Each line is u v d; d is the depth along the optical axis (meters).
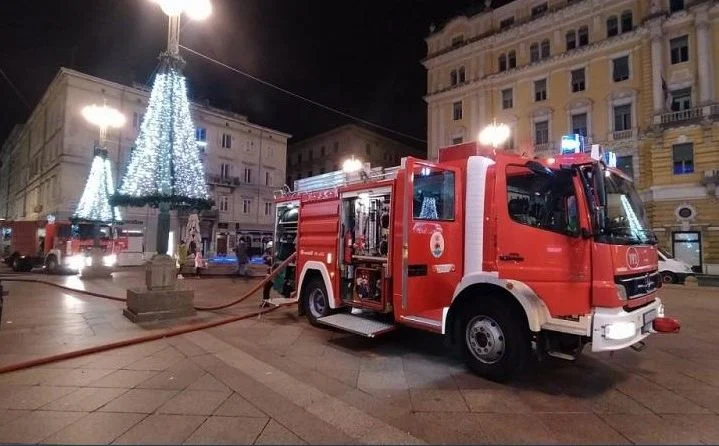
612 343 4.39
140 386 4.58
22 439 3.38
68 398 4.24
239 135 42.34
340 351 6.16
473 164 5.68
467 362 5.20
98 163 17.31
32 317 8.16
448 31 36.31
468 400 4.32
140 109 34.62
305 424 3.69
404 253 5.71
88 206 16.92
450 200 6.07
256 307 9.85
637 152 26.31
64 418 3.78
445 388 4.67
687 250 24.16
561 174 4.82
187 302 8.28
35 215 38.56
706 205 23.52
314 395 4.38
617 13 27.64
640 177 26.25
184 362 5.46
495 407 4.14
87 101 32.06
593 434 3.58
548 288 4.74
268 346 6.37
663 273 18.56
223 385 4.63
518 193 5.14
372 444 3.36
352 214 7.22
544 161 5.19
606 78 27.84
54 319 7.96
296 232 9.41
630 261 4.75
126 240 23.38
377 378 4.97
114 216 17.94
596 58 28.30
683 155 24.53
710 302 11.89
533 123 31.08
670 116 24.75
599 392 4.59
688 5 24.77
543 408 4.14
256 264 25.83
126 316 8.17
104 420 3.74
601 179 4.61
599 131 28.03
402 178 6.03
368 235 6.93
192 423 3.69
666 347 6.54
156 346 6.24
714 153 23.41
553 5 30.62
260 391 4.46
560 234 4.74
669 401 4.35
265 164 44.53
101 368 5.19
